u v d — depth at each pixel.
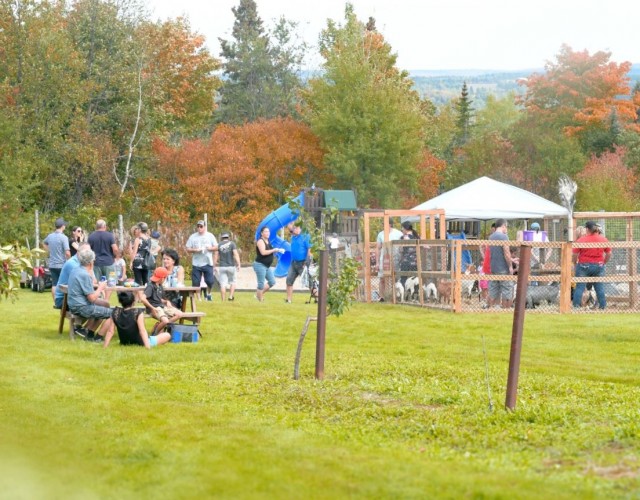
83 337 15.77
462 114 92.19
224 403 10.09
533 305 21.56
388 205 61.62
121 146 52.31
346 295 12.07
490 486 6.49
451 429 8.61
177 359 13.66
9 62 46.97
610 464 7.20
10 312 20.55
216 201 52.31
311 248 11.89
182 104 63.62
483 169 69.81
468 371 12.67
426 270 22.72
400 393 10.72
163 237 39.88
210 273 23.62
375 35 72.00
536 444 8.02
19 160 37.84
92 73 51.78
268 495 6.37
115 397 10.40
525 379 12.01
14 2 46.91
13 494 6.49
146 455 7.54
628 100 87.56
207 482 6.70
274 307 21.80
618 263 22.02
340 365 13.11
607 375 12.67
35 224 35.91
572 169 67.69
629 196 59.91
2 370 12.35
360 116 61.25
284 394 10.67
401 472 6.92
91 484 6.72
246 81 82.50
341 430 8.59
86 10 52.47
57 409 9.62
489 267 21.55
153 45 56.12
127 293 14.95
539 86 85.50
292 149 58.31
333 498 6.28
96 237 22.94
